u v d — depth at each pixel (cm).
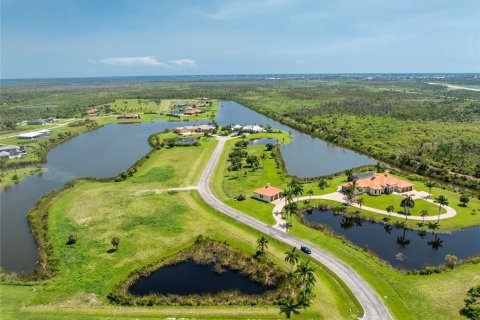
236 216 11581
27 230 11238
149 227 10919
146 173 16350
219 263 9169
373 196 13350
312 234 10375
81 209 12269
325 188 14138
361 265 8781
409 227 11150
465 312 7069
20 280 8419
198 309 7356
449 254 9688
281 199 13088
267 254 9312
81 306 7462
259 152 19975
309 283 7544
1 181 15825
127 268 8850
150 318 7081
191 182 14925
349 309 7225
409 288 7881
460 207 12362
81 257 9325
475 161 17212
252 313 7194
